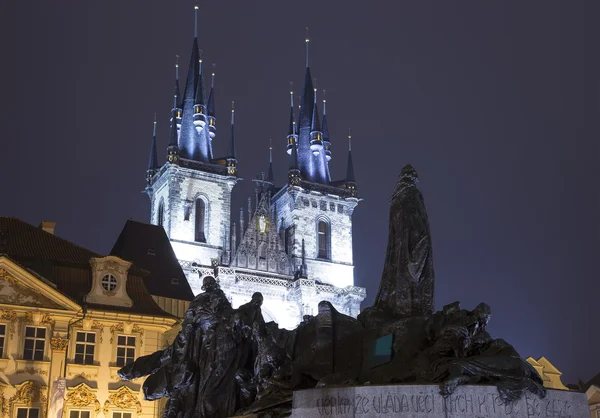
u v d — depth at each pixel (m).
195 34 118.81
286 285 102.56
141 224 69.00
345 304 104.25
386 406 13.01
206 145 110.75
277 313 101.19
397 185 18.11
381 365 15.62
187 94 113.75
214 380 18.67
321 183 114.81
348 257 111.25
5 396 41.94
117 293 47.56
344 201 113.56
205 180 106.12
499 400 13.05
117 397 44.91
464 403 12.97
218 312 19.50
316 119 119.94
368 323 17.16
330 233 111.50
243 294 99.81
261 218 107.06
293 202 110.44
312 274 107.94
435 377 13.76
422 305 17.17
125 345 46.12
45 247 49.09
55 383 41.91
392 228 17.91
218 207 105.88
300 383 16.23
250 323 18.80
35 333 43.75
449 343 14.69
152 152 113.81
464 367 13.44
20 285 43.94
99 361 45.19
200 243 102.62
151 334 47.09
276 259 105.88
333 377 15.39
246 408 16.97
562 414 13.41
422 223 17.62
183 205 103.75
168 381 19.56
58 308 44.47
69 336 44.84
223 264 101.94
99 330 45.81
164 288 61.25
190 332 19.61
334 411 13.26
